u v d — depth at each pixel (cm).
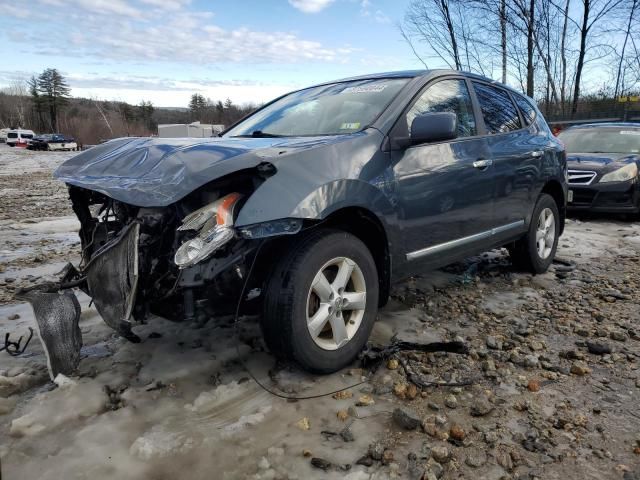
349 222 309
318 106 383
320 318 277
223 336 338
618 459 220
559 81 1941
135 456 217
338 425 242
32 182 1662
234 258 256
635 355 320
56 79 9712
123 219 315
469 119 405
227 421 245
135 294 249
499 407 260
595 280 484
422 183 336
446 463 217
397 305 409
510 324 373
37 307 271
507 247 499
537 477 209
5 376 280
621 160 809
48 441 228
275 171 261
